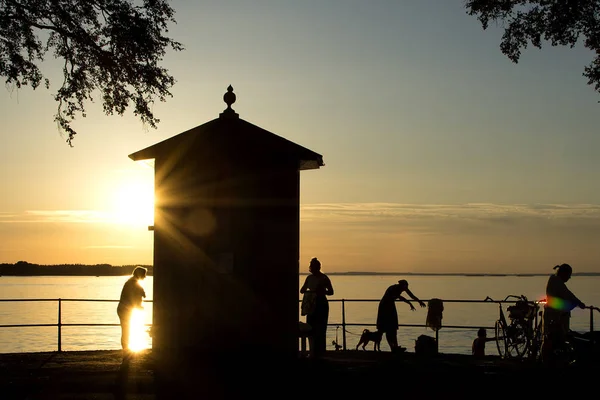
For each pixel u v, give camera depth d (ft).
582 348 48.85
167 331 45.70
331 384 40.91
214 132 45.98
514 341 55.11
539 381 42.19
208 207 45.85
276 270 45.24
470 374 43.88
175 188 46.34
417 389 40.32
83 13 61.62
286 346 44.83
